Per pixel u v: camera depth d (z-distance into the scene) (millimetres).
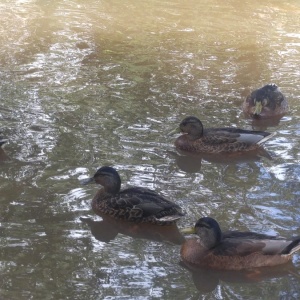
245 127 14430
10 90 15328
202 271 9148
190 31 21328
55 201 10656
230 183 11688
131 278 8766
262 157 13047
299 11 24531
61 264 8961
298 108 15719
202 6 24562
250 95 15383
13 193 10789
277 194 11258
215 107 15312
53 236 9656
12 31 20031
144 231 10258
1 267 8781
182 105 15203
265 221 10273
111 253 9398
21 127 13367
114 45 19344
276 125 14758
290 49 20016
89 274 8781
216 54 19172
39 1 23844
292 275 9133
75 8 23203
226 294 8617
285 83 17203
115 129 13594
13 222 9930
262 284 8914
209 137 13203
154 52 18969
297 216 10469
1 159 11953
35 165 11781
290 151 13320
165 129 13766
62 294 8289
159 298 8359
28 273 8695
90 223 10172
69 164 11883
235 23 22547
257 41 20688
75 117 14047
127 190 10656
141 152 12664
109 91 15695
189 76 17156
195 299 8430
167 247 9742
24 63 17219
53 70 16844
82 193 10992
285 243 9297
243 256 9195
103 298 8258
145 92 15812
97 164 11953
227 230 9836
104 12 22891
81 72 16875
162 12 23422
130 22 21891
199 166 12500
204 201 10883
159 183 11461
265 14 23875
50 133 13180
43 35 19812
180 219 10281
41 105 14578
